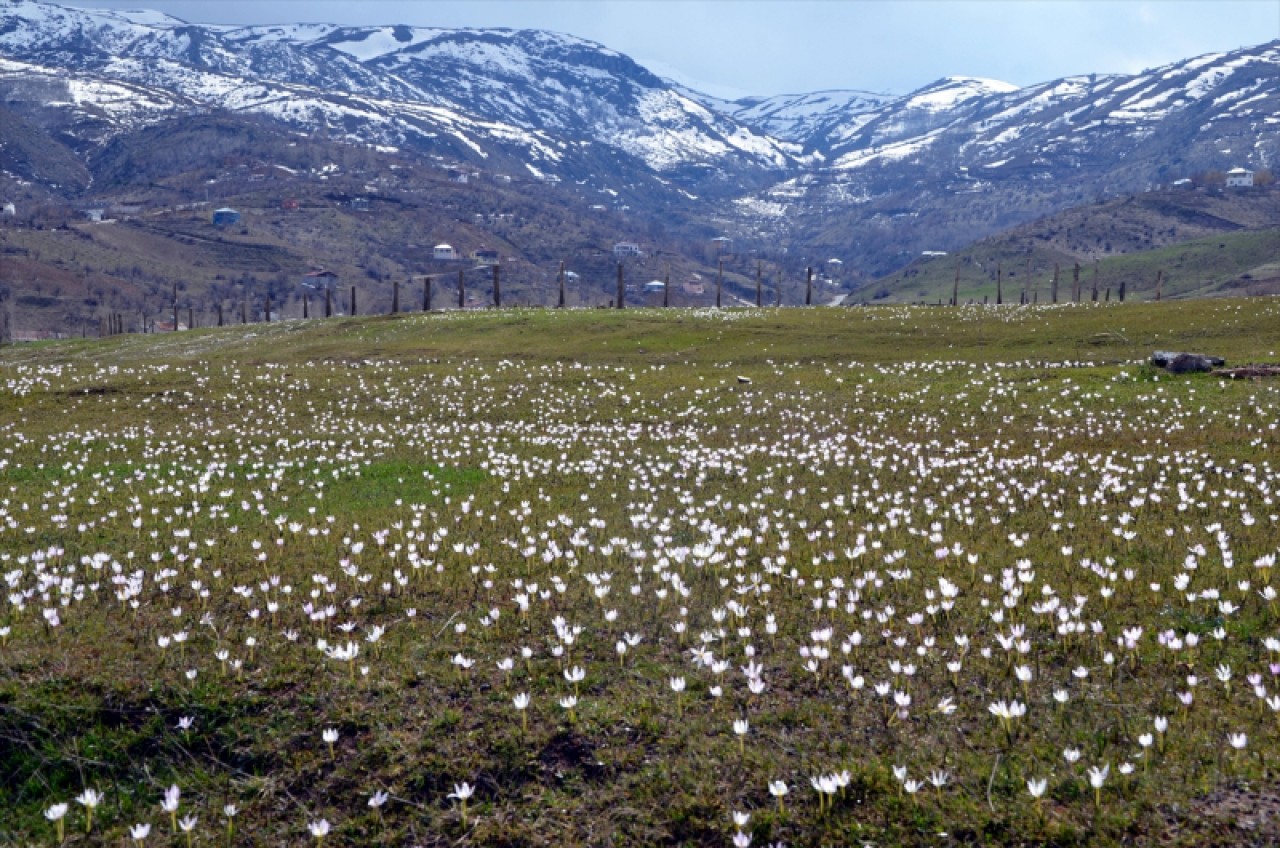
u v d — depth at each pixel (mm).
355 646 11664
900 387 39812
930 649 12094
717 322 70562
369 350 64812
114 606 14211
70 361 72000
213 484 24078
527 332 69250
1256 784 9062
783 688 11352
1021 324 62250
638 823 9344
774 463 25984
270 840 9492
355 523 19109
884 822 9070
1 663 11883
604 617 13531
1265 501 18719
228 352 69188
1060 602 13594
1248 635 12070
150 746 10742
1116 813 8836
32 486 23750
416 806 9758
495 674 11844
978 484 21906
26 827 9734
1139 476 22203
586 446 29938
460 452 28859
